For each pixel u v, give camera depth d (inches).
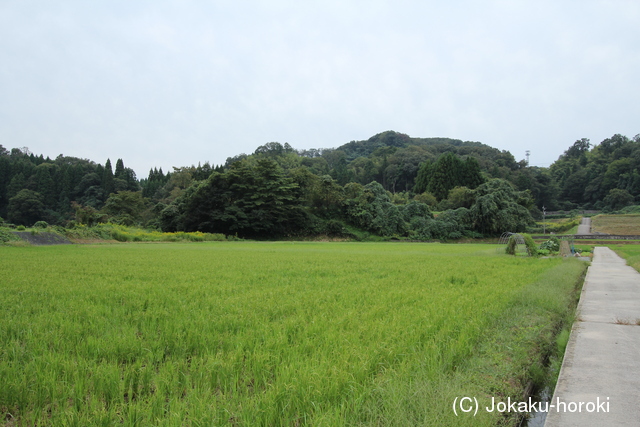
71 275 560.1
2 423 150.6
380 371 191.9
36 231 1557.6
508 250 1280.8
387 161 5664.4
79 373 184.1
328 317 295.7
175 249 1328.7
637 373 208.5
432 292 430.6
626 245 2057.1
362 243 2436.0
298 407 153.9
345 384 169.6
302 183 2886.3
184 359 209.8
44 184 3769.7
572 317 349.7
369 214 2854.3
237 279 533.0
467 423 139.0
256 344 221.6
